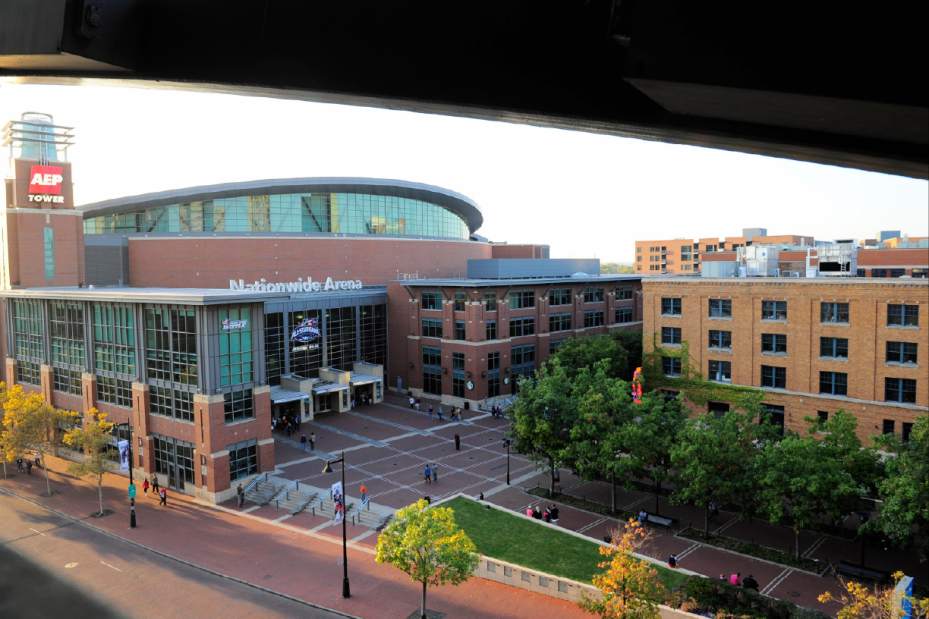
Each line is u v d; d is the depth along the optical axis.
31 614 35.72
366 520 48.44
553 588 36.72
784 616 30.78
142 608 36.41
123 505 53.34
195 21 6.99
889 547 38.84
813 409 57.31
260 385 56.97
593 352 73.88
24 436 56.84
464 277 125.12
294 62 6.76
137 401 58.34
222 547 44.59
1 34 6.46
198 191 98.88
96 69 7.07
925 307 51.88
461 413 80.56
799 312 57.88
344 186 106.81
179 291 59.91
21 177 81.00
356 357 91.44
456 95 6.18
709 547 42.19
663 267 195.62
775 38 4.02
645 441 46.16
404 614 35.25
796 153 5.50
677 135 5.70
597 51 5.56
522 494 52.69
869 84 3.91
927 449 36.50
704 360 63.31
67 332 65.69
